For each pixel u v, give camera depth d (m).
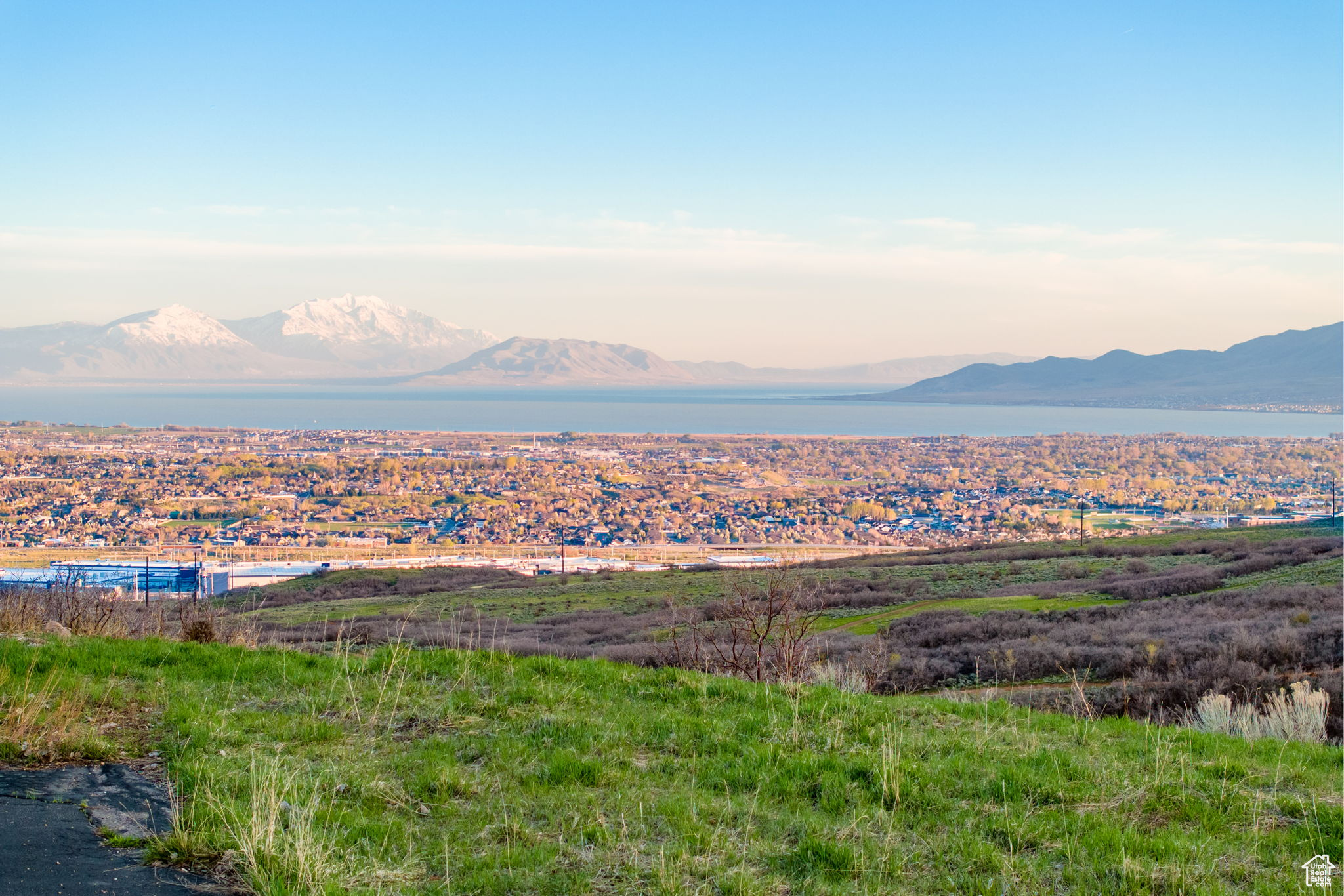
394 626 26.23
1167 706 14.55
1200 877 5.13
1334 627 18.34
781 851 5.26
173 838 4.74
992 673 18.75
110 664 8.36
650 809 5.80
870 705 8.70
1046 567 43.19
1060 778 6.64
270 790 5.28
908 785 6.27
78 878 4.30
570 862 5.00
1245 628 19.94
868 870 5.03
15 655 8.26
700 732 7.48
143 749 6.33
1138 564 41.66
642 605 37.91
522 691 8.26
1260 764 7.52
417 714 7.58
